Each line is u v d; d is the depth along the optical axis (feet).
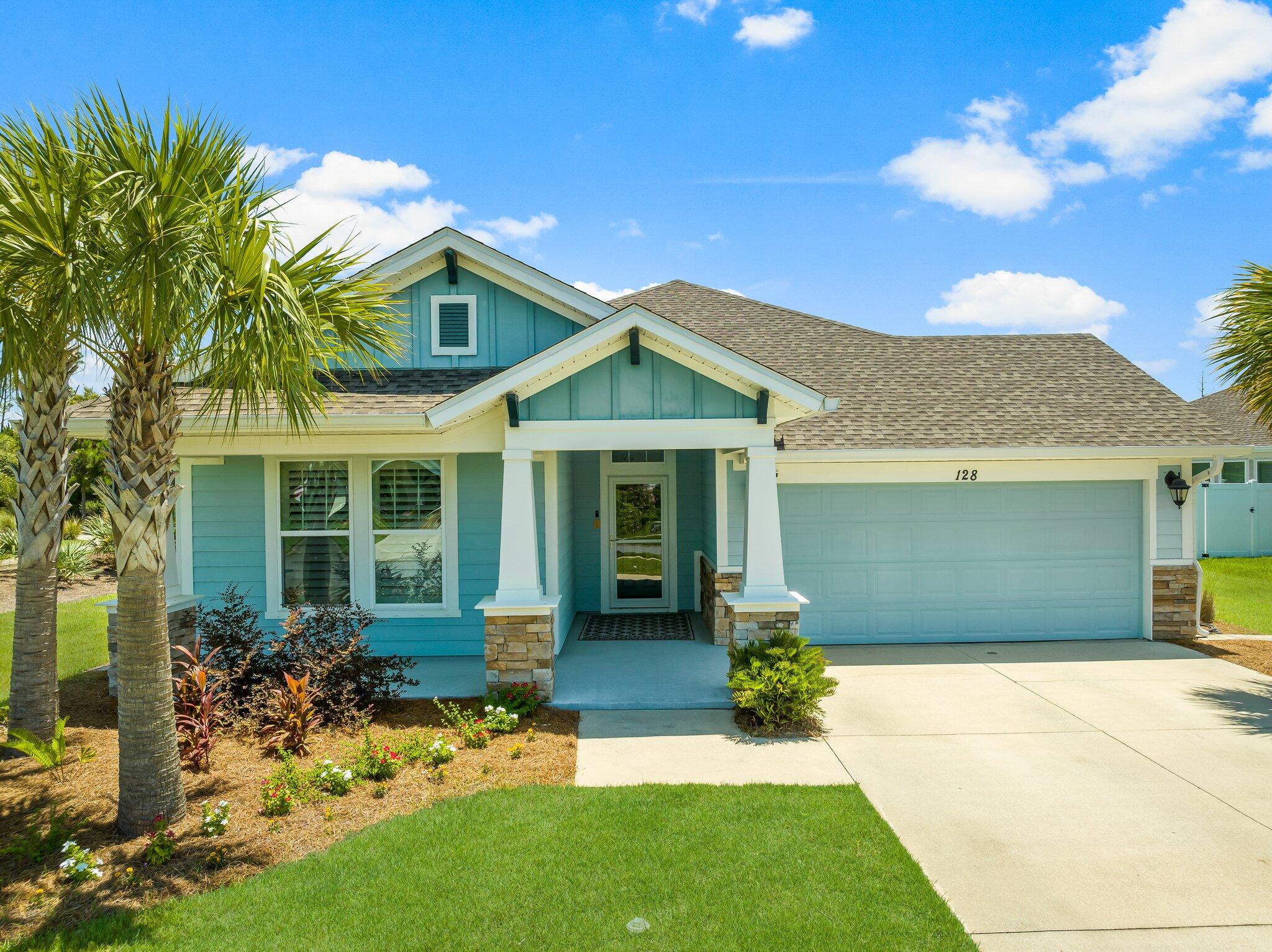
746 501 28.78
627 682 30.35
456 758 22.45
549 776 21.20
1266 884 15.53
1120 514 37.99
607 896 14.99
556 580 35.01
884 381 42.75
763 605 27.78
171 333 16.08
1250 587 54.85
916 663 33.81
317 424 29.17
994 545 37.88
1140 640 37.93
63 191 15.94
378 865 16.15
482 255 35.53
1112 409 39.32
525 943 13.57
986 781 20.75
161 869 16.01
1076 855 16.74
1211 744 23.47
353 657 26.35
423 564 35.42
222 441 31.35
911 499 37.73
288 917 14.32
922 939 13.62
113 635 29.22
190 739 21.77
